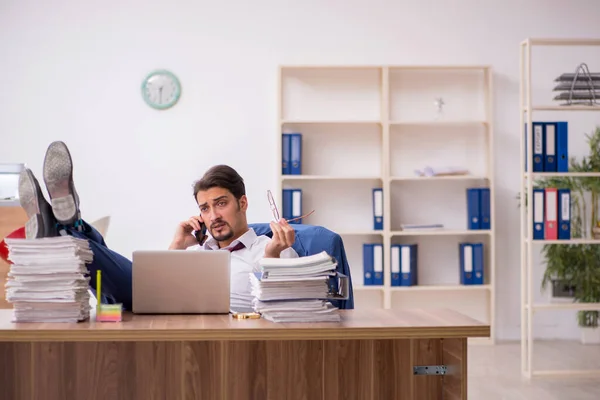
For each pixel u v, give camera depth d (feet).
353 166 21.62
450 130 21.70
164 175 21.18
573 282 20.86
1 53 20.85
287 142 20.88
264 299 7.95
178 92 21.17
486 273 21.63
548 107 17.19
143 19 21.17
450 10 21.66
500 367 17.90
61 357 7.86
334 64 21.49
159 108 21.13
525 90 21.63
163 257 8.58
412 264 21.03
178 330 7.57
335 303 10.70
